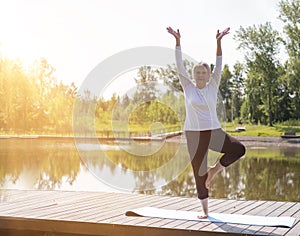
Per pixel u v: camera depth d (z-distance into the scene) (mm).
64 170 10844
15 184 9047
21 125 23000
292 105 23016
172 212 4566
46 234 4375
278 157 13805
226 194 8180
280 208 4883
